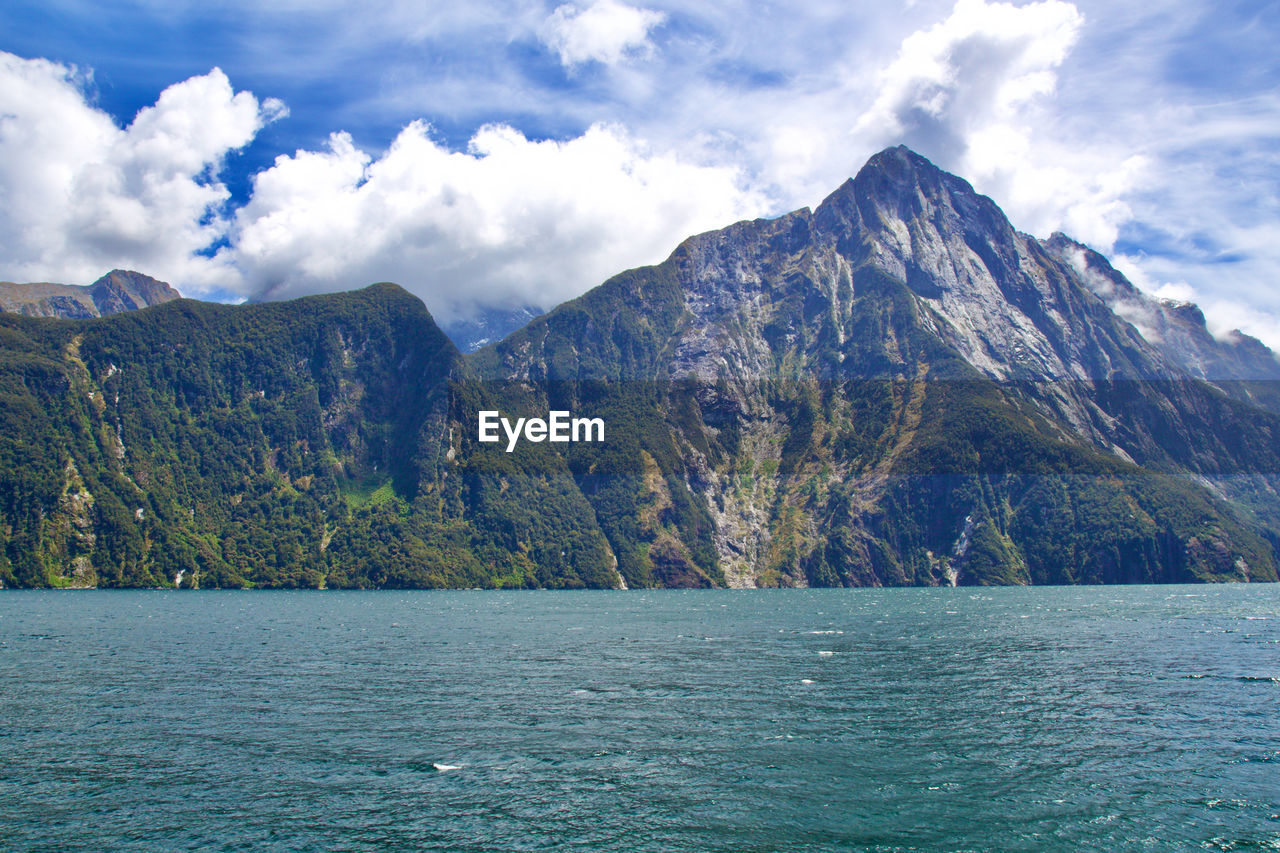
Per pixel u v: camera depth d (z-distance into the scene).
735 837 44.78
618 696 80.38
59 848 43.38
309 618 193.62
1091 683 86.56
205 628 159.38
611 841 44.41
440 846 43.66
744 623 170.75
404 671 97.12
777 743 62.34
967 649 116.81
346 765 56.78
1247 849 43.03
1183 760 57.75
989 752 59.84
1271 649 114.38
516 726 67.75
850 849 43.41
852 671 95.88
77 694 81.12
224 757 58.59
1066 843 43.97
